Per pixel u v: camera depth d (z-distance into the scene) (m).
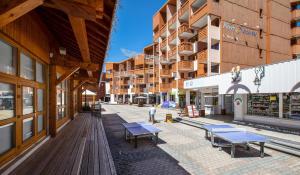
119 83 56.56
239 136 7.43
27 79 5.08
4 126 4.03
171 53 31.14
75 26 2.88
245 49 23.52
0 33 3.72
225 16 22.16
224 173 5.62
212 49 21.58
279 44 26.52
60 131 8.40
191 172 5.71
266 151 7.70
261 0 25.38
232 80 13.16
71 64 7.25
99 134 8.13
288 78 9.33
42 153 5.07
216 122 14.15
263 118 12.53
